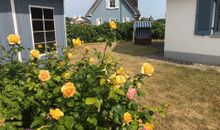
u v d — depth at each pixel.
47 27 7.60
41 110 1.82
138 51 12.21
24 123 1.94
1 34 5.71
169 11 9.29
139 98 4.94
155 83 6.10
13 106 1.75
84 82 1.89
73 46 2.79
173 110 4.36
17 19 6.19
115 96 1.61
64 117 1.53
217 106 4.58
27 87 1.97
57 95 1.83
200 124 3.83
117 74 2.04
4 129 1.62
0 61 2.58
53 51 2.86
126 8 31.02
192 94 5.27
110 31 2.38
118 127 1.66
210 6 7.99
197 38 8.65
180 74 7.06
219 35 8.00
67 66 2.37
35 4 6.88
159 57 10.12
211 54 8.38
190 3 8.58
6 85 2.02
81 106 1.68
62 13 8.42
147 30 15.66
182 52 9.21
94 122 1.56
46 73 1.83
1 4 5.68
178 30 9.16
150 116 1.80
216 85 5.92
